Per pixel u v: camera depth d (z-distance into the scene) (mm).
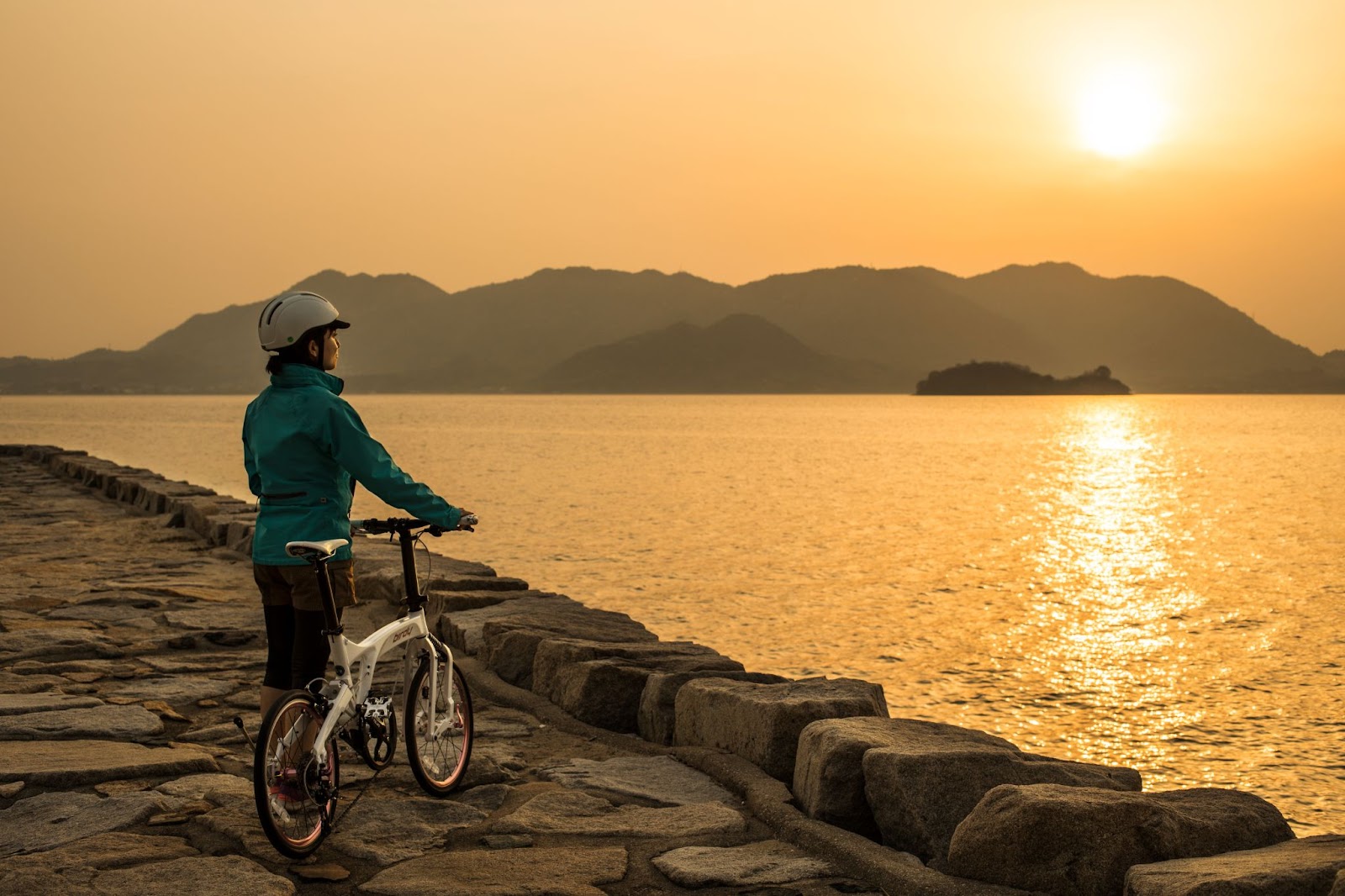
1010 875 4316
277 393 4902
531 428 172125
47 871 4379
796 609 29812
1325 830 15289
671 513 53125
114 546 15383
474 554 38406
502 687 7797
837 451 113312
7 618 9969
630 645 7945
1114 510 58688
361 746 4949
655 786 5723
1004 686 22781
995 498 64812
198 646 8992
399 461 91000
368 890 4340
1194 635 27969
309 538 4855
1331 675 23969
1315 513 57875
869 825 5055
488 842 4879
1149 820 4316
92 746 6180
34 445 39000
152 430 140125
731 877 4500
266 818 4414
